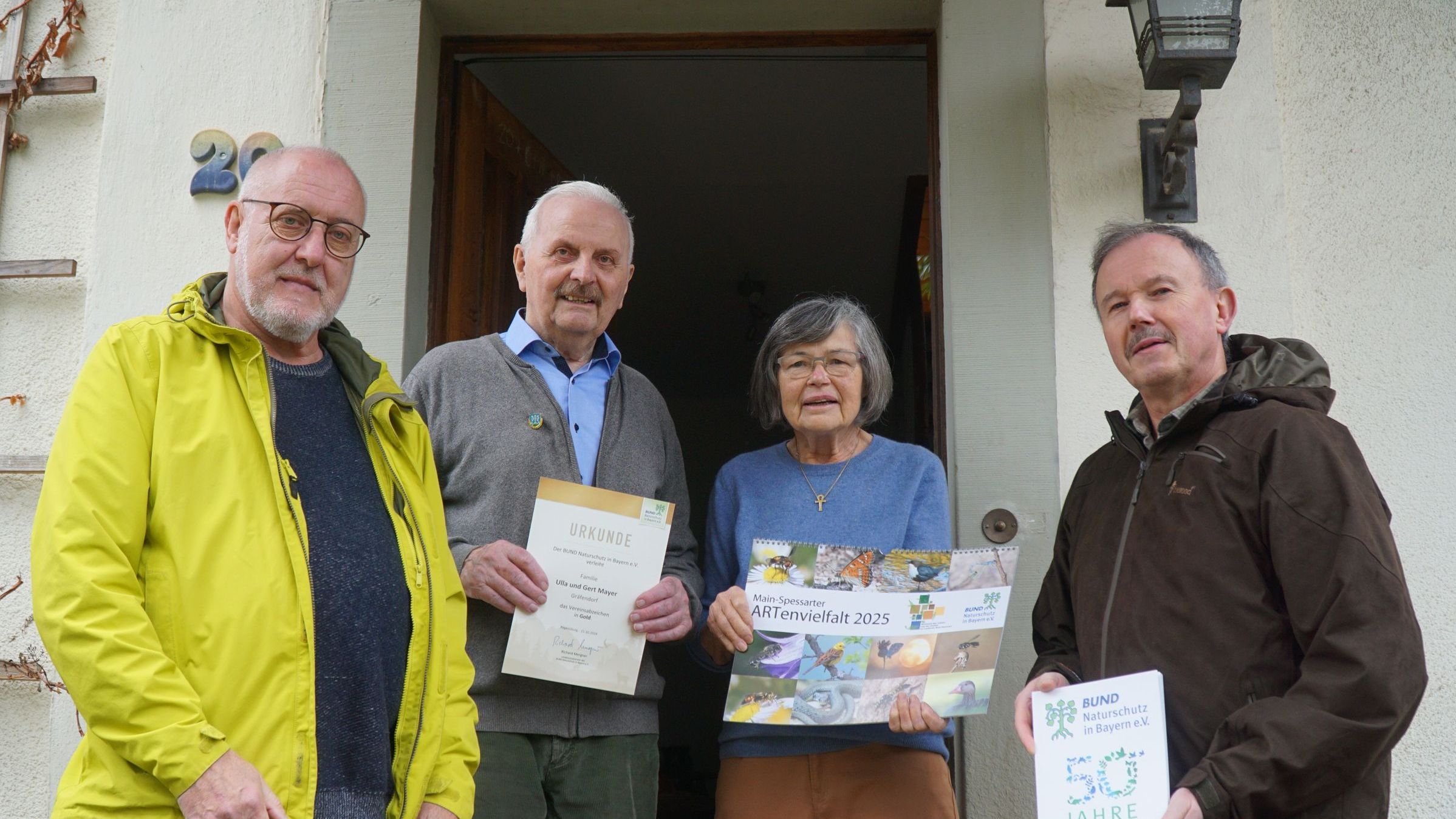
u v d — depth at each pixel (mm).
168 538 1800
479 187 3508
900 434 6191
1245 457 1984
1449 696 2674
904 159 5434
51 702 2914
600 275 2566
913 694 2283
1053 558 2408
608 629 2305
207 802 1642
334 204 2088
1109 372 2863
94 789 1727
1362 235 2898
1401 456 2787
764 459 2725
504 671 2252
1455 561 2729
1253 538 1955
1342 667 1776
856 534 2545
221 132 3107
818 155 5410
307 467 1954
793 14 3279
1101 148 2963
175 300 2000
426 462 2201
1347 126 2957
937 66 3281
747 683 2293
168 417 1854
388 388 2129
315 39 3158
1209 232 2896
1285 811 1781
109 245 3072
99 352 1873
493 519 2395
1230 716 1852
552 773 2361
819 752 2445
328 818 1798
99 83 3199
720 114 5047
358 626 1889
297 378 2055
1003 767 2707
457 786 1998
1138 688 1883
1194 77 2695
